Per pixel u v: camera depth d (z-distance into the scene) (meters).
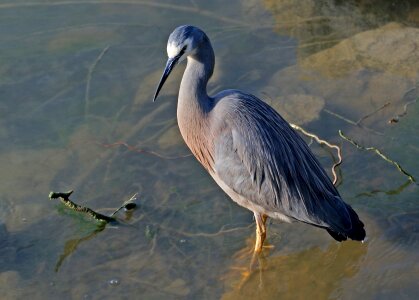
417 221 8.41
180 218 8.68
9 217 8.70
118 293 7.78
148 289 7.82
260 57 10.94
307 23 11.54
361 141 9.46
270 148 7.78
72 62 10.98
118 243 8.39
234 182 7.95
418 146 9.32
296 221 8.30
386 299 7.54
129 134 9.83
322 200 7.74
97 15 11.86
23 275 8.00
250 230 8.54
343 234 7.67
